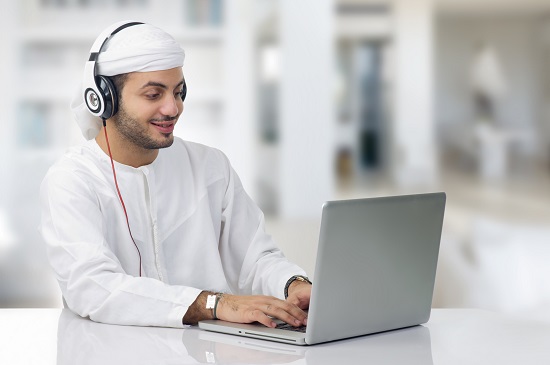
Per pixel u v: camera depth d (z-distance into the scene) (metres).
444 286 3.89
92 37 4.64
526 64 9.66
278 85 5.50
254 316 1.58
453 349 1.43
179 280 1.99
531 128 9.65
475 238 4.53
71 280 1.74
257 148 5.59
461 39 9.59
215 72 4.67
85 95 1.85
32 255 4.52
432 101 8.70
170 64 1.80
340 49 8.34
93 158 1.92
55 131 4.65
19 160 4.61
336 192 8.17
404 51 8.35
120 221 1.91
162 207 1.98
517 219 7.62
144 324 1.66
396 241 1.53
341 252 1.43
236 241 2.11
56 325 1.68
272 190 5.55
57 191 1.83
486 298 3.86
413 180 8.31
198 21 4.65
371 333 1.56
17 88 4.62
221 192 2.11
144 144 1.84
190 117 4.68
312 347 1.45
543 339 1.51
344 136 8.24
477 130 9.59
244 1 4.66
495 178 9.53
